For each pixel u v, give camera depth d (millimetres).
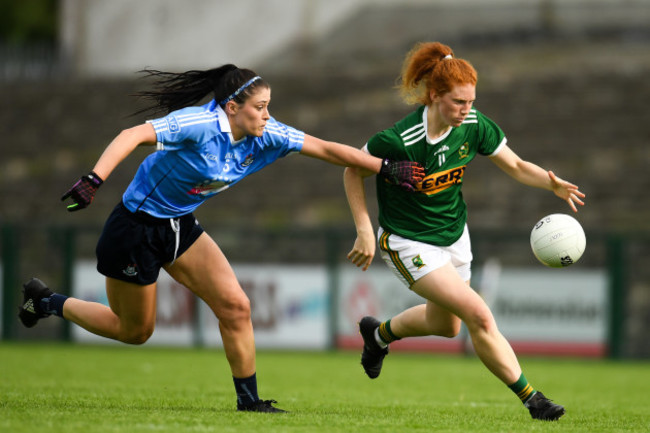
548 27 98500
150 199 18172
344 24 107938
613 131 75625
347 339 54969
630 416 22750
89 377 33781
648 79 81188
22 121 94500
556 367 46844
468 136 19391
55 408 19812
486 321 18578
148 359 46125
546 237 19719
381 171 18938
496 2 100750
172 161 17906
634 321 60000
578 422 20141
